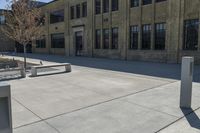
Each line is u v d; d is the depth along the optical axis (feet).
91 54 97.14
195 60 59.31
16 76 39.99
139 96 24.58
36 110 19.77
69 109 20.02
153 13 69.67
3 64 50.85
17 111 19.49
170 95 24.95
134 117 17.88
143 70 48.06
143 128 15.71
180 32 62.64
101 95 25.20
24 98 24.06
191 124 16.42
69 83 32.86
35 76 40.16
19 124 16.47
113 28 85.71
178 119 17.42
